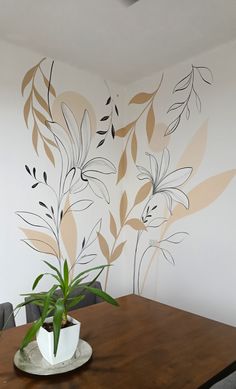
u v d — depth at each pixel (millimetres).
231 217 2078
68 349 1126
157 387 1000
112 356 1188
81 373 1076
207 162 2219
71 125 2484
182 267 2381
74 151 2508
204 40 2082
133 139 2785
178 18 1833
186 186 2350
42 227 2332
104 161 2727
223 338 1345
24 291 2238
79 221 2566
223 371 1098
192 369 1101
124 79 2736
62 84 2428
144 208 2693
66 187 2469
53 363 1105
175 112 2443
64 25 1919
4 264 2143
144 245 2691
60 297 1231
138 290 2740
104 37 2061
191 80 2330
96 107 2652
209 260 2205
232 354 1207
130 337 1351
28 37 2066
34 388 995
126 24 1902
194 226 2297
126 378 1049
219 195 2145
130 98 2820
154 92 2613
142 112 2709
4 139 2127
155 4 1700
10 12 1785
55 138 2389
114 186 2814
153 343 1296
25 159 2230
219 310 2145
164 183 2518
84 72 2564
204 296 2236
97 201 2689
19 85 2193
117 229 2848
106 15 1810
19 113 2197
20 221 2215
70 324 1155
